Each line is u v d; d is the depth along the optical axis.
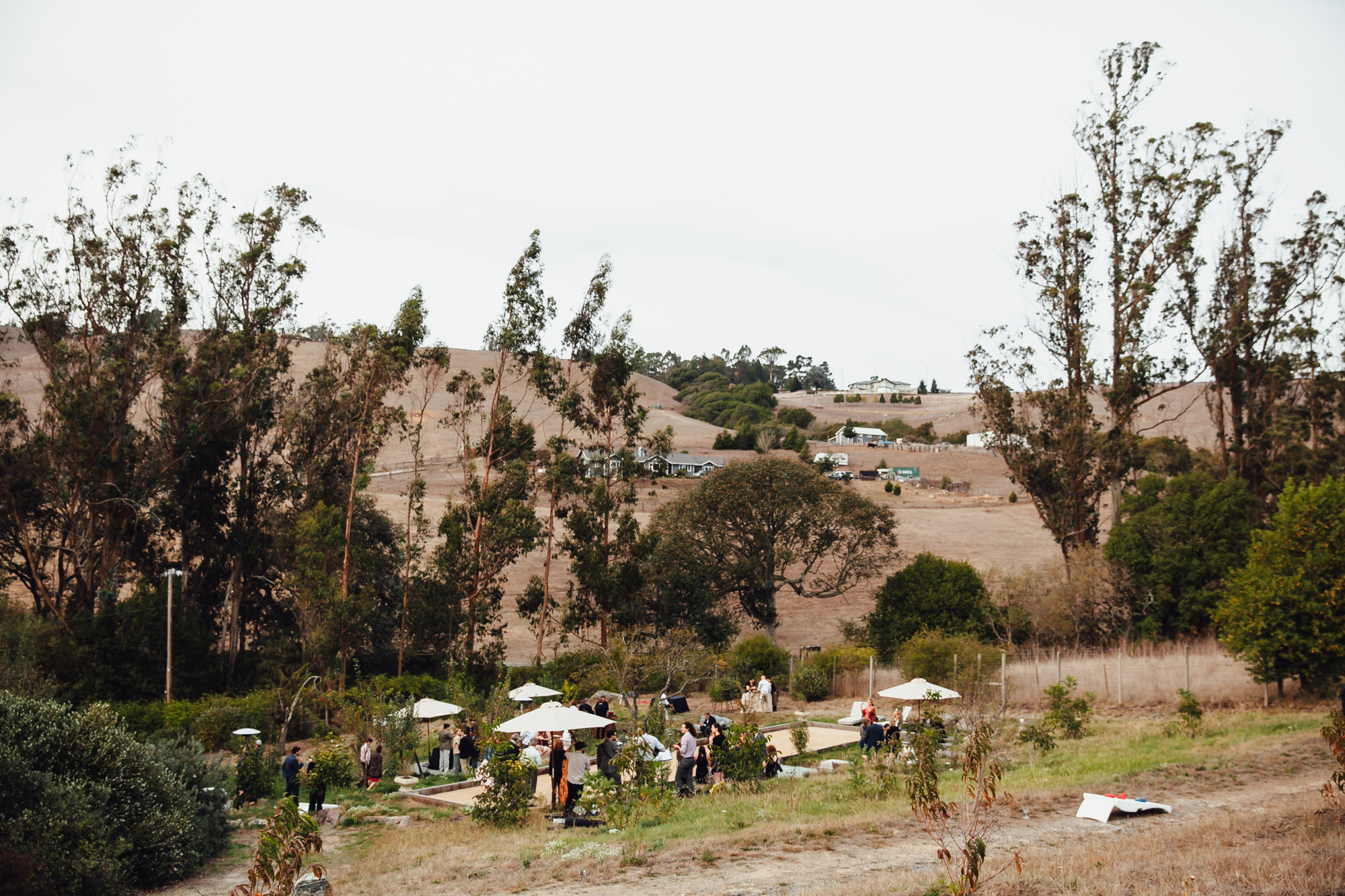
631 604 47.91
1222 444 49.00
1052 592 41.31
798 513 54.50
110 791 14.01
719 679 37.50
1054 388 48.41
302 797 21.64
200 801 15.92
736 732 20.12
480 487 49.69
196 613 45.16
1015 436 48.91
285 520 48.59
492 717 27.30
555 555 49.88
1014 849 11.75
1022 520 94.19
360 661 51.75
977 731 9.38
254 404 50.50
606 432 53.34
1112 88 48.19
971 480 125.75
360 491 52.09
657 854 12.83
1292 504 25.56
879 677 38.00
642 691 37.50
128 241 46.03
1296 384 50.06
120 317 45.59
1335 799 13.05
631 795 16.77
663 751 24.39
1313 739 19.28
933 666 34.31
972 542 83.06
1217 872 9.55
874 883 10.12
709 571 53.12
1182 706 22.91
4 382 46.56
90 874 12.77
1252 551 26.34
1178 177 46.91
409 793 21.66
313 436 51.19
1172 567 38.88
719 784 18.73
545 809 18.56
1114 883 9.21
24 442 43.53
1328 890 8.67
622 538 49.41
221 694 42.03
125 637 38.75
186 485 48.53
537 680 41.91
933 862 11.36
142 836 14.05
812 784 18.67
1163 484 45.34
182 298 49.31
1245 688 27.30
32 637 36.84
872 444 156.75
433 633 44.34
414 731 26.27
